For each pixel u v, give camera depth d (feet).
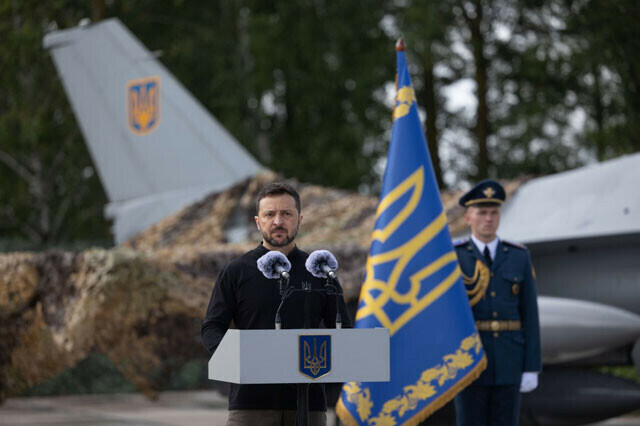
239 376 34.22
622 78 154.81
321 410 39.63
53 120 198.08
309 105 194.90
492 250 57.21
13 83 192.24
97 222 209.36
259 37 190.19
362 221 99.04
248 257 40.63
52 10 192.75
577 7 160.45
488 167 219.41
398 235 58.44
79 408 131.75
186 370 155.94
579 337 82.53
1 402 88.63
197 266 83.66
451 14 191.11
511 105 221.25
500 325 55.62
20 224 208.44
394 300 57.47
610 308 84.07
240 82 198.59
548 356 83.25
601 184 85.40
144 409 130.11
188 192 117.60
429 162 59.82
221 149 116.37
